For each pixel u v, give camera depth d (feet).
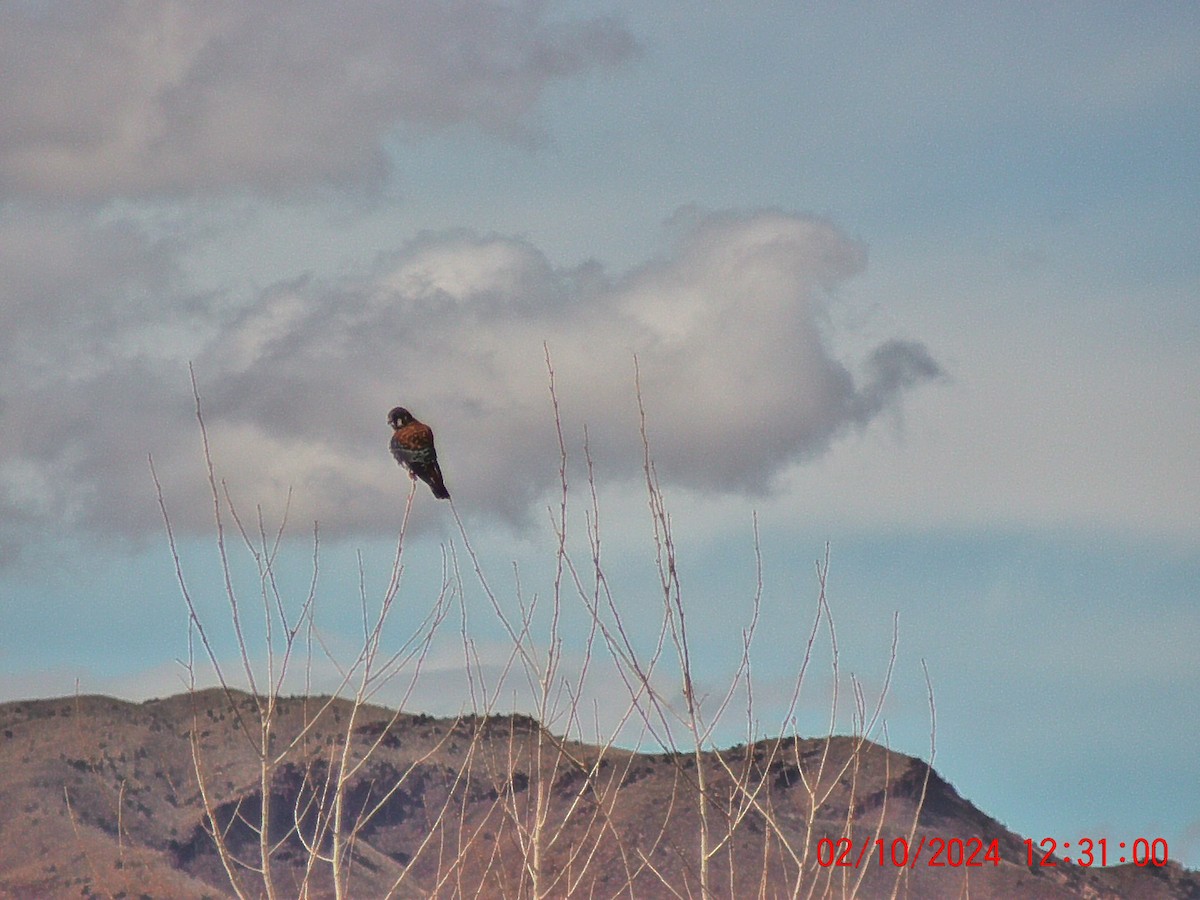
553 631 60.29
